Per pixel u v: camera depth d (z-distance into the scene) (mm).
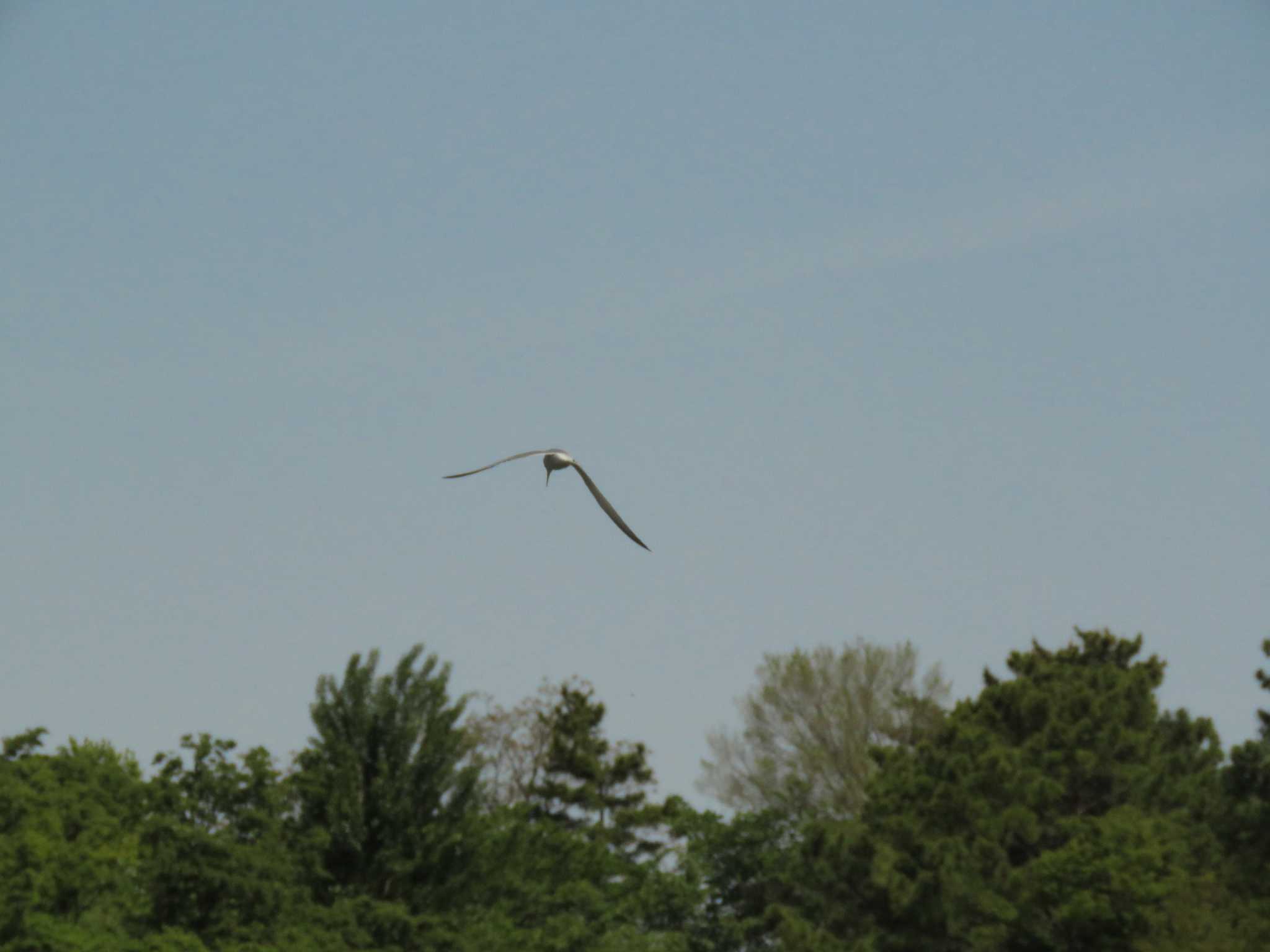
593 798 112625
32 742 70188
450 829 63312
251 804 61656
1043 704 90000
